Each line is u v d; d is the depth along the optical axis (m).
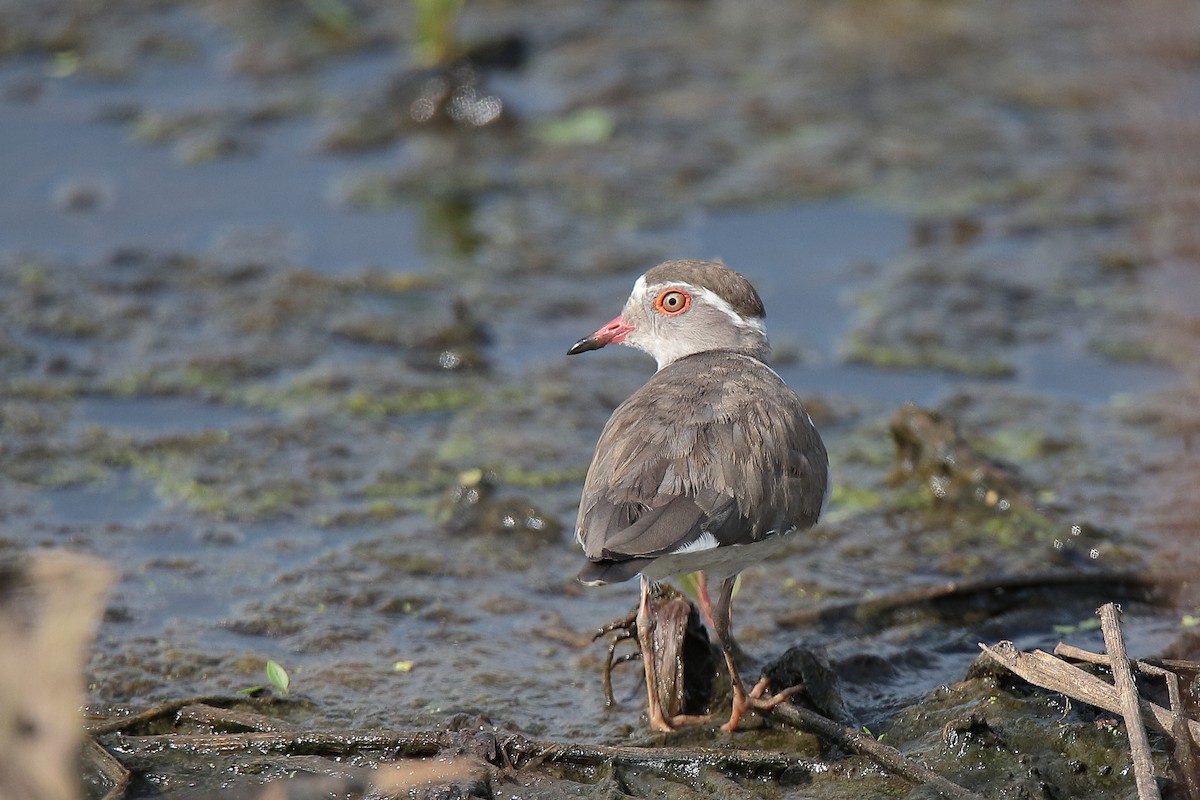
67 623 8.19
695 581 11.96
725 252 17.20
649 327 12.39
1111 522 13.06
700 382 10.86
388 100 19.62
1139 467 13.86
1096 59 20.92
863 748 9.80
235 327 15.71
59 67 20.48
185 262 16.75
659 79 20.56
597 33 21.69
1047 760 9.60
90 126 19.22
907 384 15.19
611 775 9.63
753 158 18.95
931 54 21.30
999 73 20.81
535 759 9.81
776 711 10.40
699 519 9.81
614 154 18.97
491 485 13.14
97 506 12.98
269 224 17.53
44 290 16.09
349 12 21.97
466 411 14.70
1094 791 9.41
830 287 16.69
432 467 13.74
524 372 15.33
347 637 11.43
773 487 10.24
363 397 14.75
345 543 12.67
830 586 12.31
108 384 14.70
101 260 16.70
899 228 17.73
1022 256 17.22
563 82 20.39
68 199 17.80
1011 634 11.62
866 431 14.53
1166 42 19.52
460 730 10.00
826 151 19.06
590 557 9.49
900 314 16.20
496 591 12.16
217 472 13.52
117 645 11.18
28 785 8.08
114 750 9.73
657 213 17.91
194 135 19.09
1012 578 12.03
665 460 10.07
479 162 18.78
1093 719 9.91
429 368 15.30
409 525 12.95
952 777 9.51
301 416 14.40
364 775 9.53
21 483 13.20
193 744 9.79
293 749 9.80
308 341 15.58
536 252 17.16
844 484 13.80
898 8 22.59
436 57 19.81
